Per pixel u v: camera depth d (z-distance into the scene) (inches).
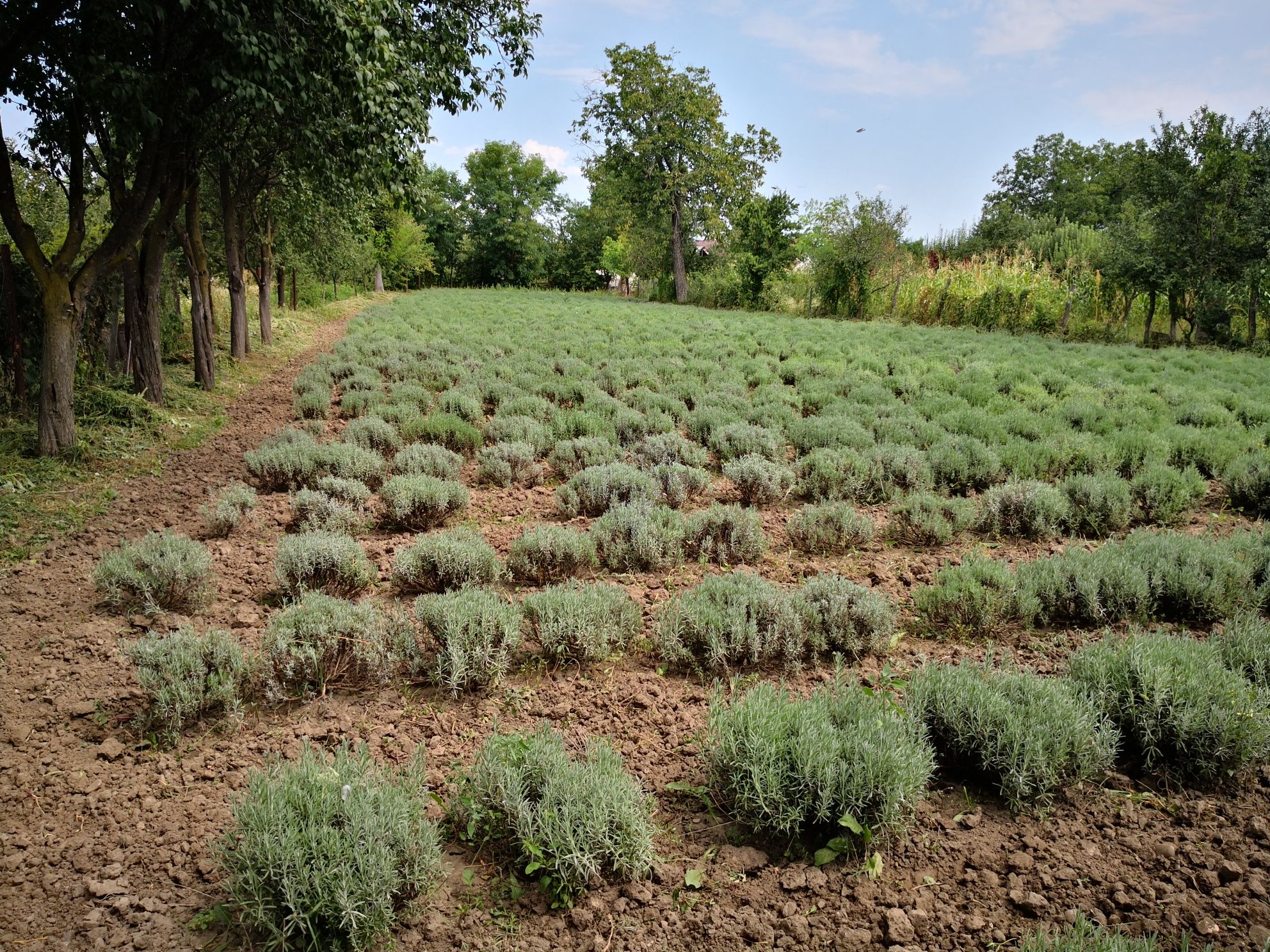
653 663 175.8
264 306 764.6
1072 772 132.5
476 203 2765.7
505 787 116.6
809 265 1533.0
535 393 507.5
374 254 1670.8
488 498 304.2
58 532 249.3
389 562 231.3
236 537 250.8
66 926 103.6
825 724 127.2
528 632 185.5
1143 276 884.6
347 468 299.9
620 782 118.2
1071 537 262.8
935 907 106.3
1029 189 2417.6
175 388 490.6
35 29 277.3
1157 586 199.0
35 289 388.2
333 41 297.6
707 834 122.0
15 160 332.5
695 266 1939.0
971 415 411.8
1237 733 130.2
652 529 230.2
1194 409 430.3
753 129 1855.3
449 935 102.8
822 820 119.4
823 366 609.6
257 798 108.7
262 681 159.5
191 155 397.4
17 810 126.3
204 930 103.0
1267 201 799.7
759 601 178.5
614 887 111.3
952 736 136.1
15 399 370.6
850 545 250.2
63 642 178.7
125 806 127.1
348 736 146.5
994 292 1072.8
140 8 258.8
